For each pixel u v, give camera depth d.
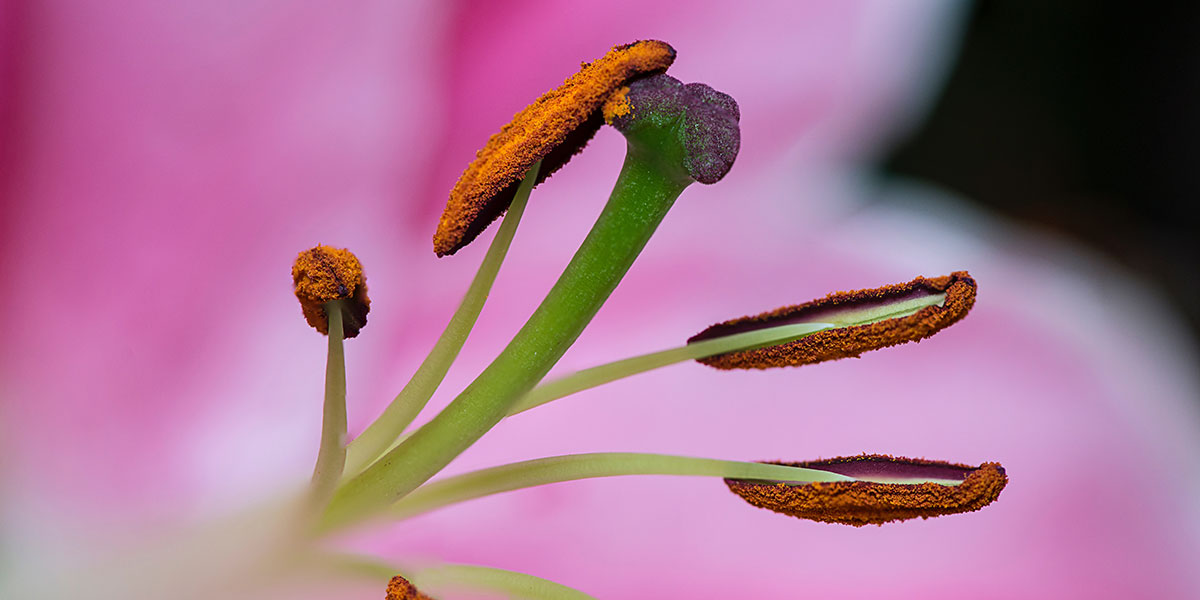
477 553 0.26
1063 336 0.28
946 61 0.27
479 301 0.23
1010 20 0.34
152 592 0.24
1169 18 0.33
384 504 0.23
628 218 0.23
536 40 0.27
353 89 0.26
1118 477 0.27
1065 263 0.29
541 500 0.27
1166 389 0.28
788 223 0.28
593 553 0.27
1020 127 0.34
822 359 0.24
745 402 0.28
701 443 0.27
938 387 0.28
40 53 0.25
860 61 0.27
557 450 0.27
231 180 0.26
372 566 0.24
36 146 0.25
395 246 0.27
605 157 0.28
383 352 0.27
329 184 0.26
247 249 0.26
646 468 0.24
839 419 0.28
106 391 0.25
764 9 0.27
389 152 0.26
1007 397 0.28
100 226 0.25
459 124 0.27
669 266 0.28
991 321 0.28
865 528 0.27
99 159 0.25
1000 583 0.27
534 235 0.28
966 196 0.35
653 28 0.27
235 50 0.25
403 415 0.23
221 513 0.24
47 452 0.25
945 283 0.24
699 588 0.27
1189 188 0.34
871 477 0.24
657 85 0.23
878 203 0.29
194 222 0.26
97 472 0.25
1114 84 0.34
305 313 0.23
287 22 0.25
